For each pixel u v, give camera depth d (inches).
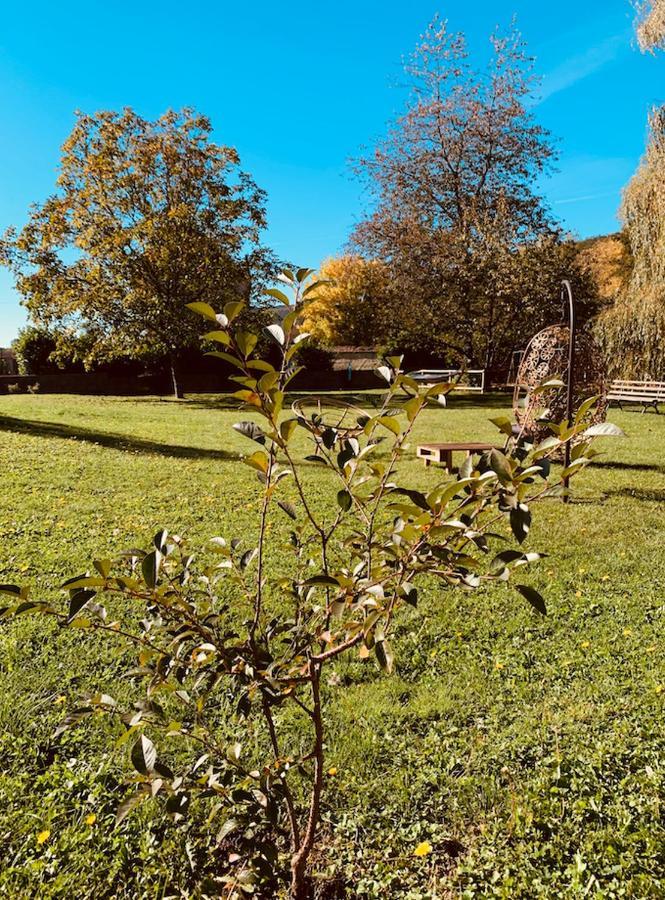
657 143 585.0
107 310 851.4
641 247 628.1
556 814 86.7
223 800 75.6
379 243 939.3
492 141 909.2
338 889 77.2
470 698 116.1
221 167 884.6
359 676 123.7
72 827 82.5
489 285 860.0
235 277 874.8
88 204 839.1
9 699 110.4
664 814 86.1
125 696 112.8
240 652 60.2
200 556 185.3
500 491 49.9
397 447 60.3
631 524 235.0
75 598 48.1
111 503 261.4
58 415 620.1
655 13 523.2
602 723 107.3
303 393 983.0
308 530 218.5
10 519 228.2
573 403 331.6
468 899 73.8
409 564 52.6
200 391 1138.7
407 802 89.8
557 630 144.1
